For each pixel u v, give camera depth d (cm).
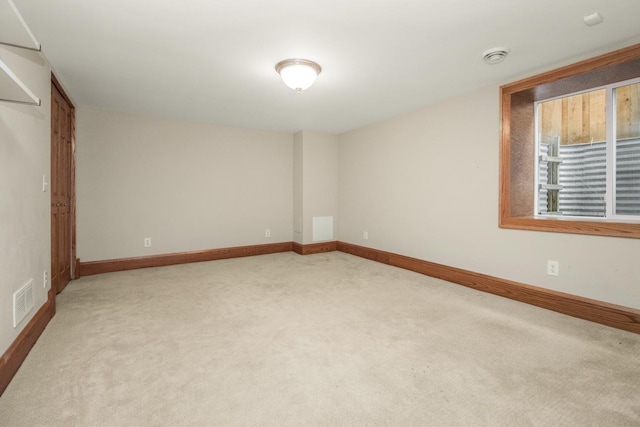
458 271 313
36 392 138
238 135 449
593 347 182
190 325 214
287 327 211
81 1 161
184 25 185
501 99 273
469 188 303
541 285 251
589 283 224
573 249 232
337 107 351
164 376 153
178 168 406
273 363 165
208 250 429
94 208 355
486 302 261
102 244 361
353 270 372
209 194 429
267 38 201
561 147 276
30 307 185
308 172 474
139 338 194
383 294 282
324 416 125
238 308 247
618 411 127
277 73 256
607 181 242
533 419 123
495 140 279
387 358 171
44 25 184
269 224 479
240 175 452
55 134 267
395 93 304
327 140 489
